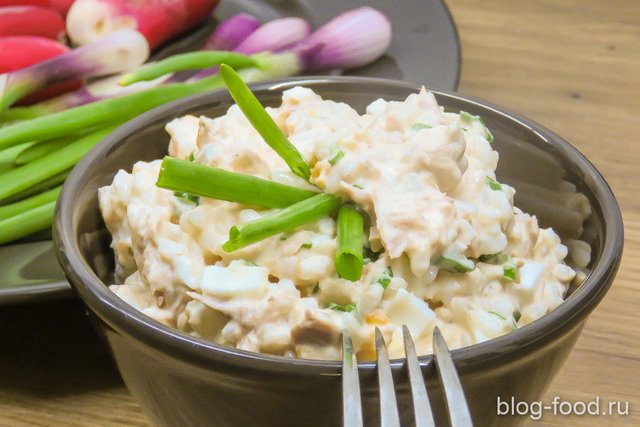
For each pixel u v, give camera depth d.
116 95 0.54
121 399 0.42
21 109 0.53
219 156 0.38
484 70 0.61
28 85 0.53
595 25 0.67
